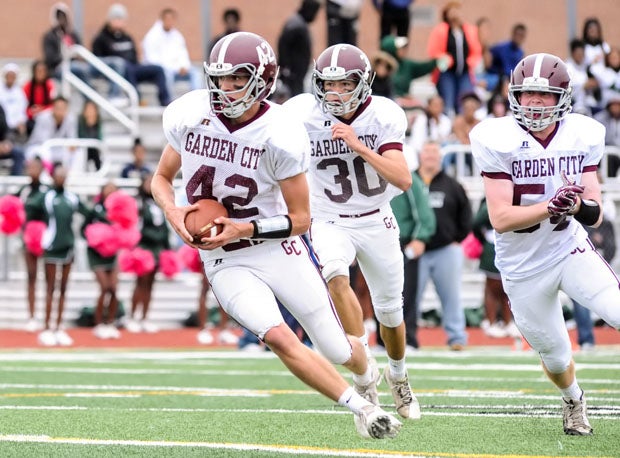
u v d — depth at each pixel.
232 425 14.57
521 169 13.23
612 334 34.69
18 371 23.05
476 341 32.72
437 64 41.09
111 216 32.50
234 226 11.79
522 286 13.45
